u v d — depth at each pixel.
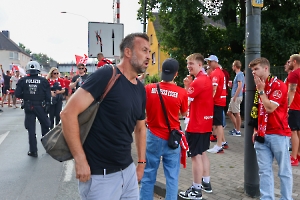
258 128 3.56
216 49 13.09
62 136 2.23
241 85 8.13
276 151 3.46
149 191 3.57
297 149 5.55
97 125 2.22
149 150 3.55
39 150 7.20
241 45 13.11
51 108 8.72
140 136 2.78
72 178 5.21
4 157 6.52
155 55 29.58
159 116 3.47
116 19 13.88
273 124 3.45
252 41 3.97
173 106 3.47
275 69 10.05
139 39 2.37
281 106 3.44
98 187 2.25
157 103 3.46
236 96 8.18
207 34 13.53
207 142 4.15
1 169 5.68
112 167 2.28
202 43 13.21
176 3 11.68
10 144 7.75
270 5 12.16
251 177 4.15
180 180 4.89
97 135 2.23
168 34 14.48
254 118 3.72
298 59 5.54
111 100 2.20
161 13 14.09
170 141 3.44
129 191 2.45
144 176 3.59
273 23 11.76
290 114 5.52
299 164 5.63
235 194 4.26
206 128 4.08
